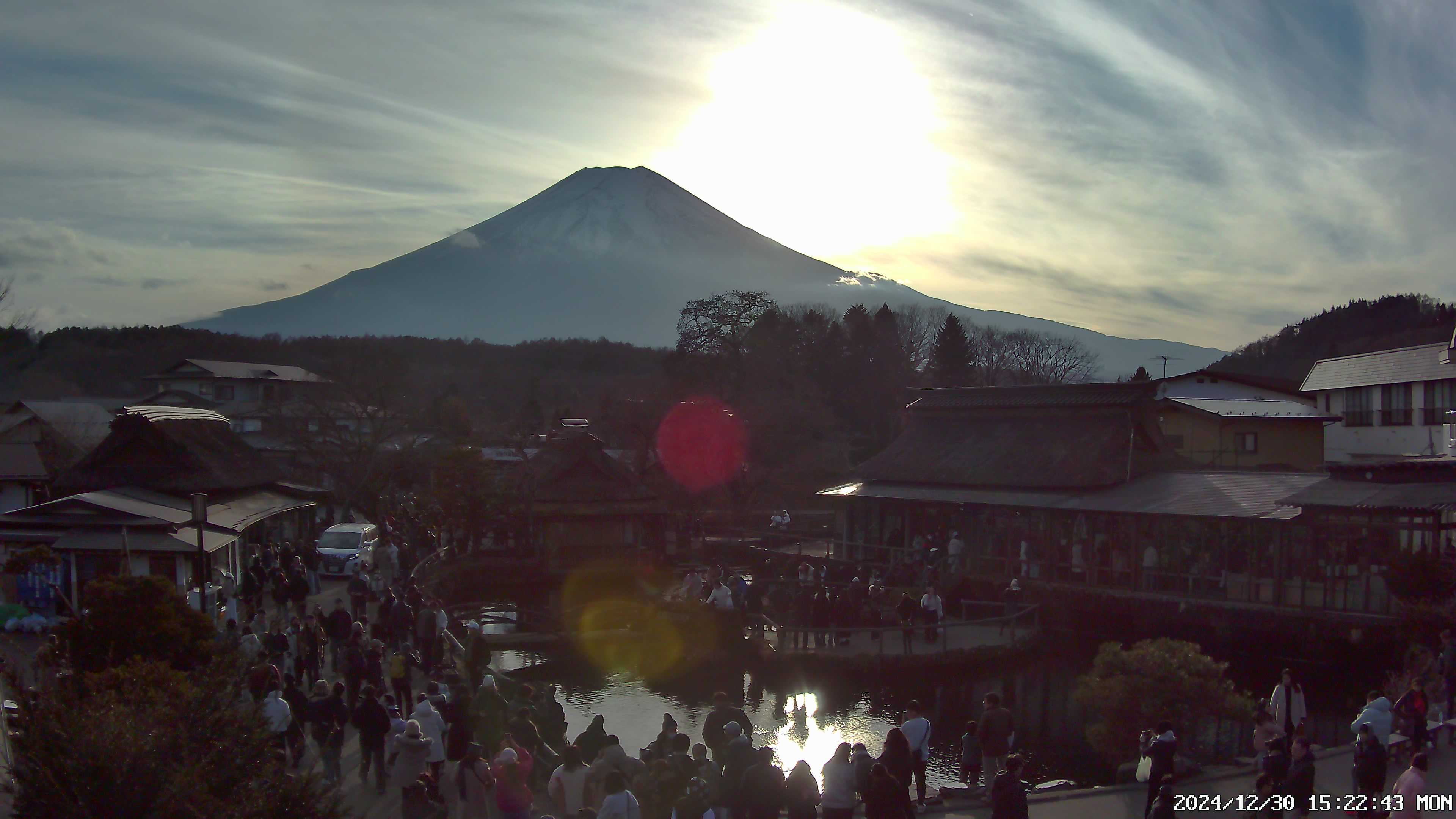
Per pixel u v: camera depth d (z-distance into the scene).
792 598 38.75
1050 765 24.92
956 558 43.94
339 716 19.14
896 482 52.03
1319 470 51.53
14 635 28.95
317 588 38.00
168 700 13.74
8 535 31.55
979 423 52.62
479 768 16.50
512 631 39.12
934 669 34.31
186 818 12.02
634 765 16.53
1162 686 22.08
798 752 25.97
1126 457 45.47
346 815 14.17
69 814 11.63
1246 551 37.28
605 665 35.38
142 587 20.41
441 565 48.06
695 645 35.66
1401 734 20.33
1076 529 43.22
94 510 31.67
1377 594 33.12
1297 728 17.59
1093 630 39.47
